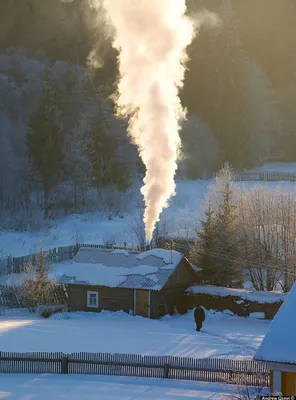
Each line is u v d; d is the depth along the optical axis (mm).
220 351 39281
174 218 82750
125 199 98562
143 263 55781
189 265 56562
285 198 63656
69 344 40562
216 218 62125
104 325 48594
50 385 32156
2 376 33938
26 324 48250
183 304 56188
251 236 61281
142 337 43281
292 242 60531
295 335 24000
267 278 59844
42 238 85750
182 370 33406
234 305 54094
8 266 69188
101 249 58312
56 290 59062
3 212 91688
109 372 34125
